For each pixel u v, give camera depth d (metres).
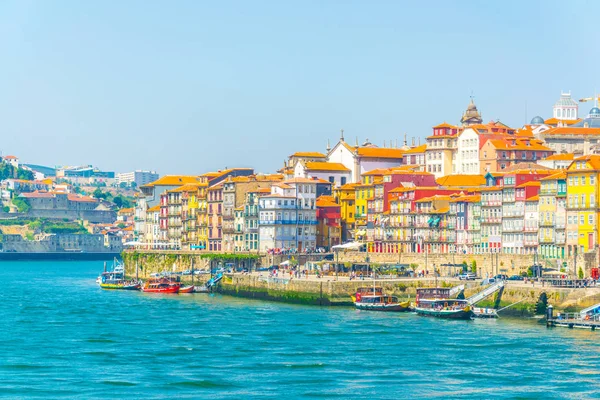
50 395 198.50
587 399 194.75
